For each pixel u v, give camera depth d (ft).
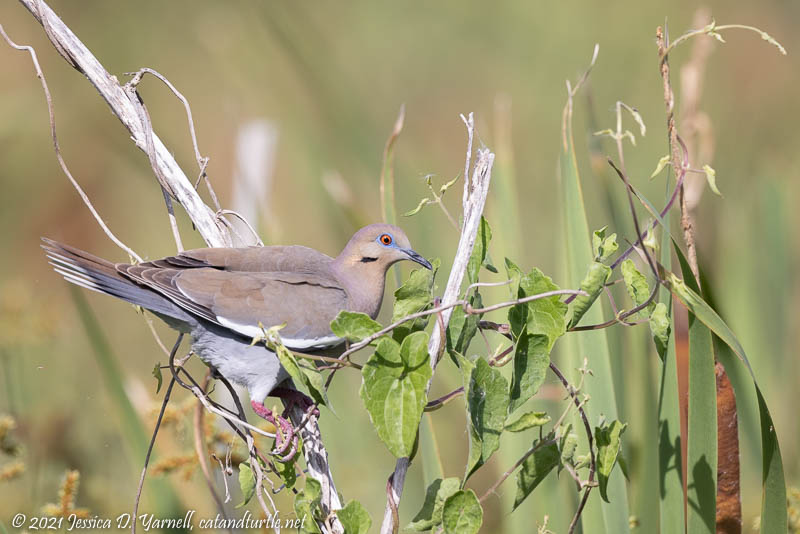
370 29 81.82
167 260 27.76
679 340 28.78
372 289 30.30
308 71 55.31
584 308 22.15
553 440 22.30
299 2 80.69
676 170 22.97
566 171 28.27
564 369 30.09
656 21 78.28
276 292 27.76
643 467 27.96
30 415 41.16
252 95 72.49
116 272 27.43
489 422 20.35
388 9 81.71
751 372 22.18
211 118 73.92
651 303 22.21
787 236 40.34
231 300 27.27
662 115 73.61
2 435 31.58
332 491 24.43
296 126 64.95
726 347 24.86
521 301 20.15
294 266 29.50
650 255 21.98
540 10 80.53
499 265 32.04
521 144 76.28
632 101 76.07
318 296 28.37
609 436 22.18
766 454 23.38
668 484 24.59
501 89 79.30
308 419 23.66
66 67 75.15
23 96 71.77
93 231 68.08
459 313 21.17
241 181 37.60
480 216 21.34
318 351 28.63
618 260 22.53
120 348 53.31
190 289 27.07
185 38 78.02
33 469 38.68
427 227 37.09
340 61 80.12
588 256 27.61
